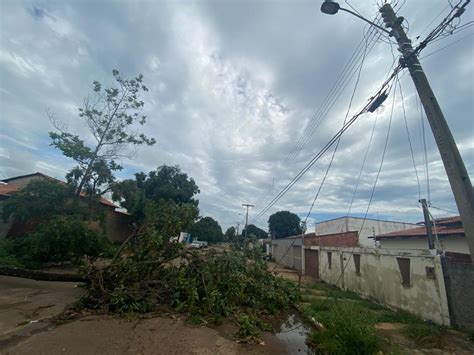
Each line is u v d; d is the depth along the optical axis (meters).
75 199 13.84
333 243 22.89
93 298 6.82
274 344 5.55
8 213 12.25
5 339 4.58
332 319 5.61
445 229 13.70
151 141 16.67
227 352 4.82
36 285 8.66
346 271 12.72
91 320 5.76
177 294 7.12
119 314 6.23
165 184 27.09
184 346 4.83
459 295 6.80
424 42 5.14
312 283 14.61
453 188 4.52
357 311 5.75
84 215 13.78
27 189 12.75
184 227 9.26
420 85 5.21
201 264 8.17
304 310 8.26
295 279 16.47
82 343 4.62
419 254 8.13
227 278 8.04
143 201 21.11
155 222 8.86
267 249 40.22
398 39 5.75
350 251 12.46
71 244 11.14
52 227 10.91
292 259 25.19
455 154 4.62
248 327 5.75
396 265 9.12
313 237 24.58
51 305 6.55
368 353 4.54
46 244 10.77
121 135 15.80
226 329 6.06
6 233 14.73
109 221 21.88
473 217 4.25
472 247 4.20
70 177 13.63
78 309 6.27
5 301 6.67
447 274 7.18
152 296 6.98
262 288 8.70
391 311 8.73
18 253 11.38
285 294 9.30
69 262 12.81
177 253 8.42
